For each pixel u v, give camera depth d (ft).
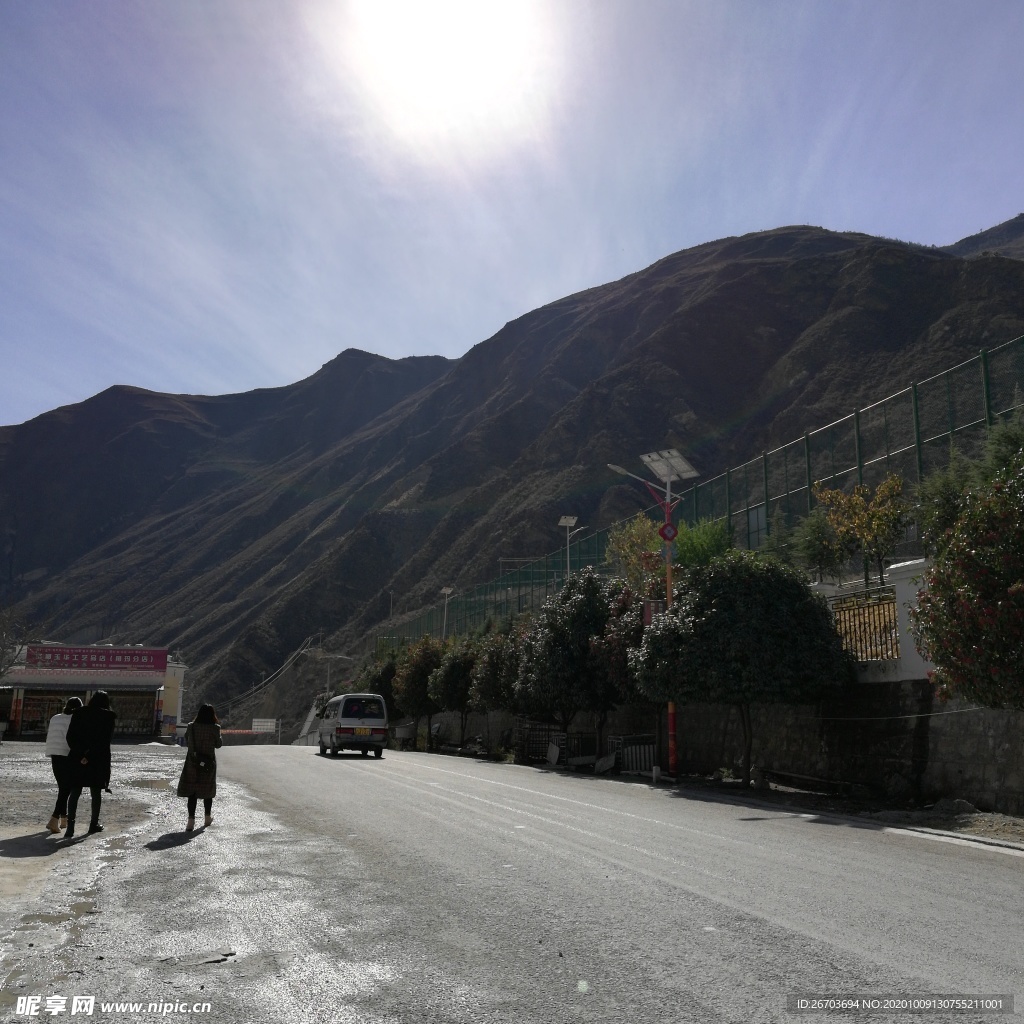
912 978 16.01
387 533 400.67
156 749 124.06
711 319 390.63
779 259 490.49
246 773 70.64
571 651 93.50
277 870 27.17
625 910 21.39
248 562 540.52
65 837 34.83
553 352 599.57
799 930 19.42
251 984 16.07
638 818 41.14
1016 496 38.24
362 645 306.14
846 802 52.75
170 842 33.53
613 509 282.77
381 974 16.55
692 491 125.49
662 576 87.56
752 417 321.93
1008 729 46.11
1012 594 36.50
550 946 18.28
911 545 82.64
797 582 62.64
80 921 20.92
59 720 36.50
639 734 94.07
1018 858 30.73
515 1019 14.14
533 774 76.28
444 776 68.23
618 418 345.10
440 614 219.82
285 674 332.39
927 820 41.86
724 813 45.03
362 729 106.01
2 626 164.25
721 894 23.18
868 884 24.81
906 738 54.54
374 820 39.37
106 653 173.47
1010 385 77.36
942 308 306.35
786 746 68.33
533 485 330.75
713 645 61.05
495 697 123.75
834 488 98.22
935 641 40.42
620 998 15.08
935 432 85.15
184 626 487.20
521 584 171.22
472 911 21.39
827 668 59.16
